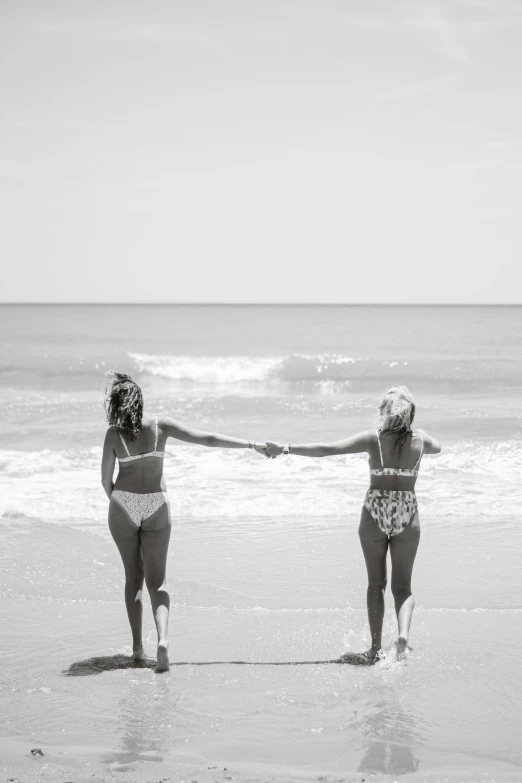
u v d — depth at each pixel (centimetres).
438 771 332
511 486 1020
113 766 330
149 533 486
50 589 617
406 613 492
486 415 1636
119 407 485
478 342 4216
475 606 582
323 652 493
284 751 353
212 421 1619
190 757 343
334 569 675
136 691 428
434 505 914
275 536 783
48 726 381
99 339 4512
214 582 641
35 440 1397
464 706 409
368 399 2017
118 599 598
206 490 989
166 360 3030
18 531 780
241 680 446
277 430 1512
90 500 925
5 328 5769
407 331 5456
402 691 429
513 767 338
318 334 5109
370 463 512
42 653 489
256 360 3000
